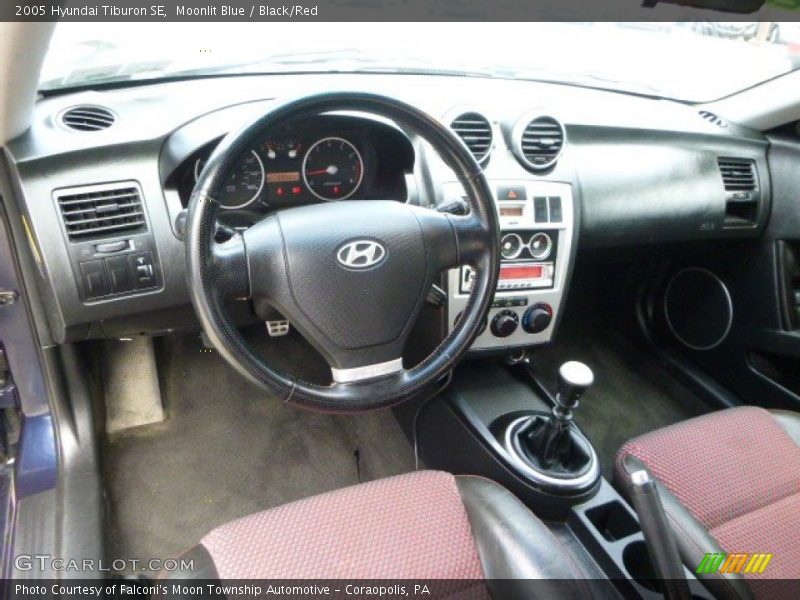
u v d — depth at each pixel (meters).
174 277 1.17
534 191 1.35
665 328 2.10
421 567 0.87
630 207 1.57
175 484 1.59
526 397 1.50
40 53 0.85
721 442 1.20
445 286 1.28
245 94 1.26
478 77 1.63
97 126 1.13
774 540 1.03
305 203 1.32
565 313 2.32
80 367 1.48
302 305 0.88
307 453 1.71
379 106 0.87
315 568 0.86
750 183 1.74
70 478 1.39
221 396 1.80
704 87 1.85
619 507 1.23
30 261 1.22
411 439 1.72
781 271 1.75
